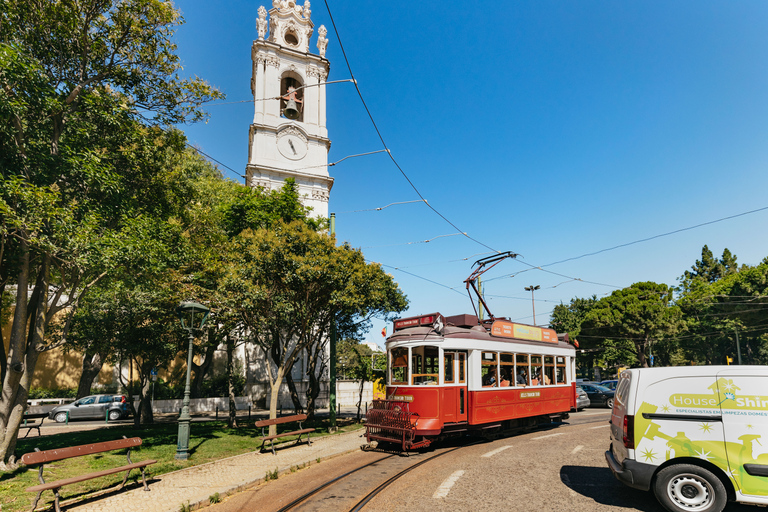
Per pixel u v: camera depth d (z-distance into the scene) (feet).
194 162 70.03
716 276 219.41
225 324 47.06
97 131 35.58
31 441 43.11
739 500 19.22
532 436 46.01
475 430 41.83
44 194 25.95
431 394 38.55
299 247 44.04
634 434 21.39
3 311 69.26
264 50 114.62
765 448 19.15
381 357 68.33
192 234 51.29
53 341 57.98
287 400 94.02
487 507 22.13
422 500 23.49
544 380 51.06
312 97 117.91
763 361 160.76
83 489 25.32
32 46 32.22
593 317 144.66
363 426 56.39
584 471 29.35
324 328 55.31
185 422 34.12
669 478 20.38
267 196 71.61
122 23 34.63
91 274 34.71
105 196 34.17
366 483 27.48
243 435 47.57
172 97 38.40
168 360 61.87
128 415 79.56
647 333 138.51
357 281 46.16
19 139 29.30
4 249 31.19
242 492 26.23
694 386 20.86
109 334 53.88
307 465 33.40
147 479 27.89
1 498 22.84
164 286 42.73
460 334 41.29
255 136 109.60
